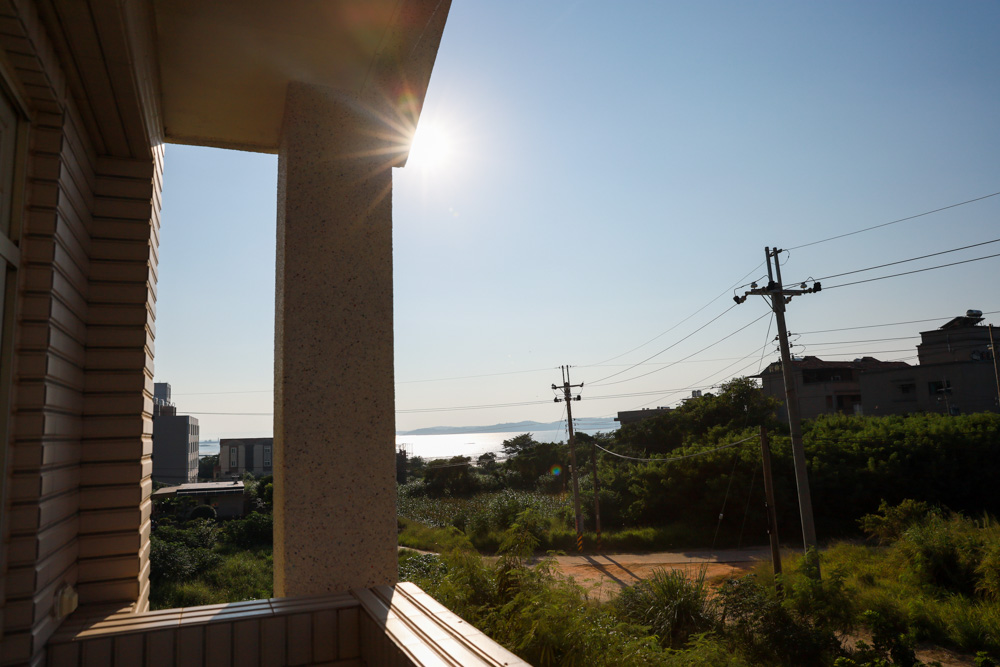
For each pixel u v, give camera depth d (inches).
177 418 2851.9
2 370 63.5
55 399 73.3
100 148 96.6
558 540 1016.2
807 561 546.0
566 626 152.4
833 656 390.6
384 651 60.9
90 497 90.7
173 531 1003.3
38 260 69.7
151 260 104.9
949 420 1147.9
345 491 88.3
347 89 101.3
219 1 78.3
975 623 446.3
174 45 88.0
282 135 106.1
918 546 581.3
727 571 767.1
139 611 95.0
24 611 63.1
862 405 1777.8
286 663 73.2
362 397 91.7
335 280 94.0
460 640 56.8
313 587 84.4
